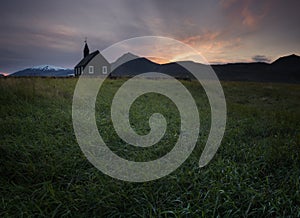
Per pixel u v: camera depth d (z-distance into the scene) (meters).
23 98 8.93
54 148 4.81
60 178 3.78
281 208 3.05
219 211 3.05
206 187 3.59
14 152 4.36
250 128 7.10
